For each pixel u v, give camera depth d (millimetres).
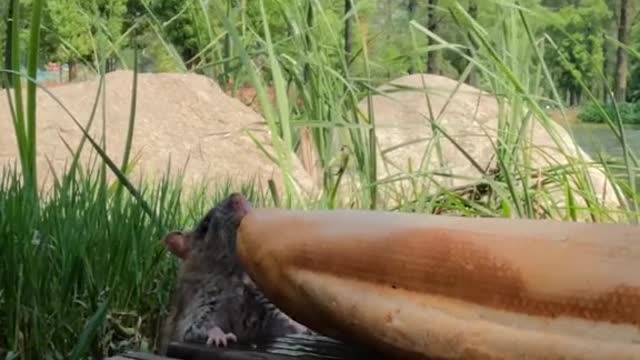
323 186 5914
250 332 2932
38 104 7840
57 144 7387
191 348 2781
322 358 2596
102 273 3982
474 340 2031
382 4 6559
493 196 6133
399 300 2148
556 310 1976
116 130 7598
